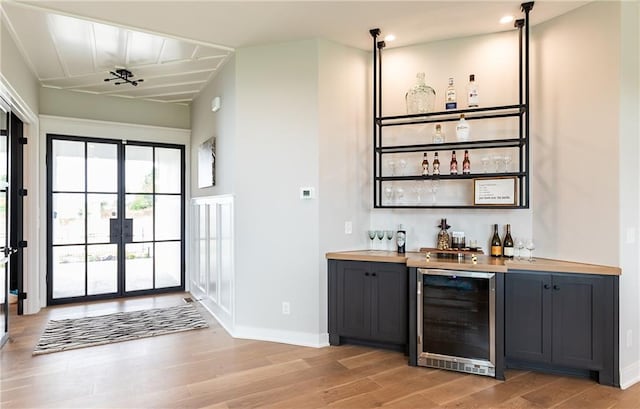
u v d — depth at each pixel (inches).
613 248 108.3
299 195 139.1
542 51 126.5
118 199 207.8
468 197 137.2
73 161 196.4
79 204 198.4
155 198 217.9
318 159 136.6
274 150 143.1
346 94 144.7
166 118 219.9
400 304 127.1
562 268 109.7
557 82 122.4
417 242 143.9
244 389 104.0
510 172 130.3
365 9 117.4
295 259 139.9
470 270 113.1
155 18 121.7
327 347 135.3
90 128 199.2
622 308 107.2
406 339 126.1
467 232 137.4
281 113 142.2
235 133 148.7
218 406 95.1
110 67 165.0
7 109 145.2
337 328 136.1
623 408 94.7
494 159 131.0
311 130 137.6
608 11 109.8
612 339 105.8
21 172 174.7
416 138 143.5
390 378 111.0
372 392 102.6
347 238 144.4
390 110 147.9
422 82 139.1
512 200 125.0
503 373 110.5
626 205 108.3
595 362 107.2
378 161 147.6
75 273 197.6
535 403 96.9
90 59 156.0
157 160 218.4
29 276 175.0
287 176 141.1
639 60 111.3
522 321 113.7
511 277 114.6
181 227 224.2
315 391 103.0
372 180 149.9
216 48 146.0
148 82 184.4
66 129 193.0
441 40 140.6
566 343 109.9
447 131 140.5
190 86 191.8
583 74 115.6
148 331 151.5
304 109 138.9
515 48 131.7
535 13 120.3
